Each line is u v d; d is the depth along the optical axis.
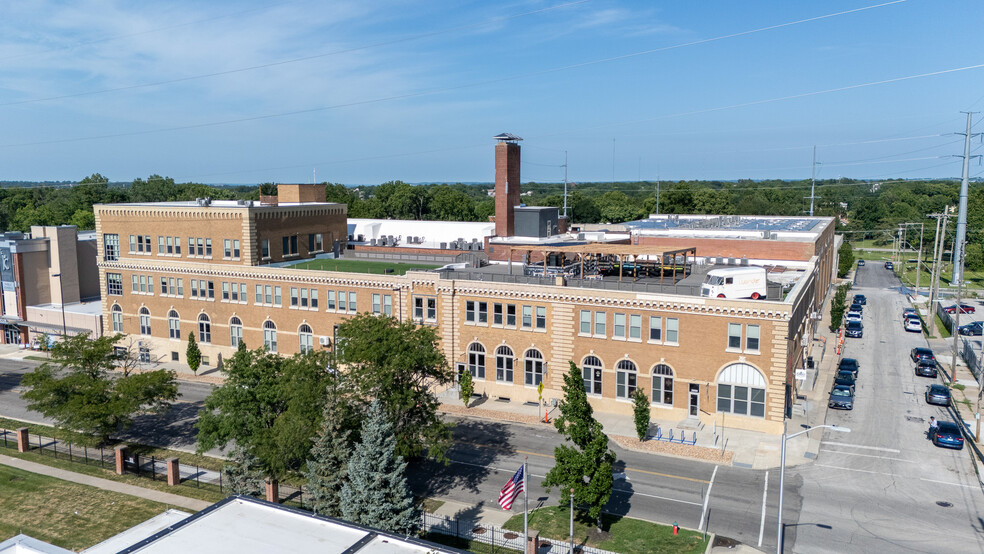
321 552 27.17
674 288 58.81
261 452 41.56
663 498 43.34
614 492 44.28
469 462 49.84
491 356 63.56
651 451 50.81
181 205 83.38
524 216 79.25
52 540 38.91
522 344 62.00
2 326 92.50
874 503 42.28
